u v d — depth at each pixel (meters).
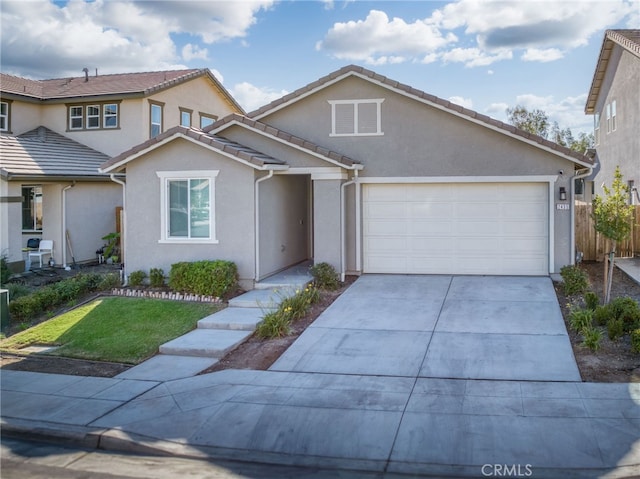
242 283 14.98
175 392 8.91
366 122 16.58
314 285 15.20
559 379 8.88
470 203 16.31
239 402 8.38
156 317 12.82
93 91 24.52
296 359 10.20
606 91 29.83
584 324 11.06
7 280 17.19
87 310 13.51
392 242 16.75
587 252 18.45
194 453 7.01
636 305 10.91
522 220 16.06
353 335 11.40
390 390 8.65
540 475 6.24
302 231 18.84
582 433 7.06
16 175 18.20
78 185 20.70
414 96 16.03
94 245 21.45
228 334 11.66
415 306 13.30
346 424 7.54
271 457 6.86
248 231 14.91
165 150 15.29
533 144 15.55
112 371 10.10
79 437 7.47
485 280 15.68
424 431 7.27
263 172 15.33
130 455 7.12
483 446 6.84
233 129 16.39
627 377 8.88
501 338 10.92
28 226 22.02
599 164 31.52
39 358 10.89
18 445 7.47
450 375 9.20
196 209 15.23
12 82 25.20
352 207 16.72
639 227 18.95
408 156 16.38
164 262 15.43
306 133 17.02
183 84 26.36
